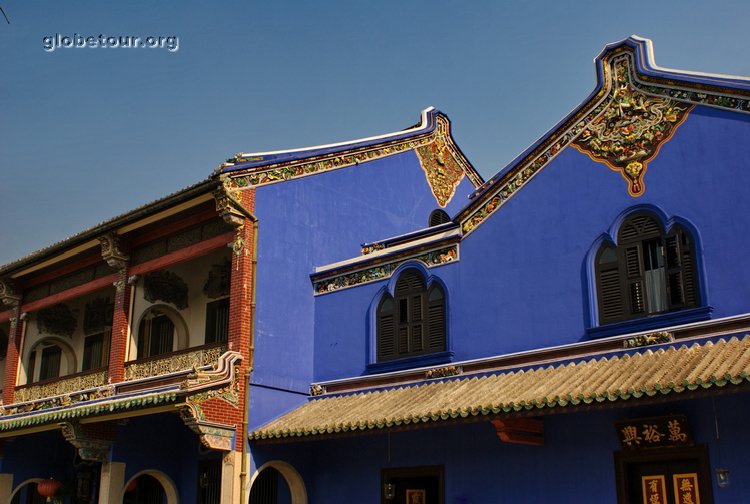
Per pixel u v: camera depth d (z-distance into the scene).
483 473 15.63
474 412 14.21
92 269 22.77
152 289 21.47
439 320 17.67
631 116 15.64
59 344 25.14
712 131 14.54
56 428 18.97
